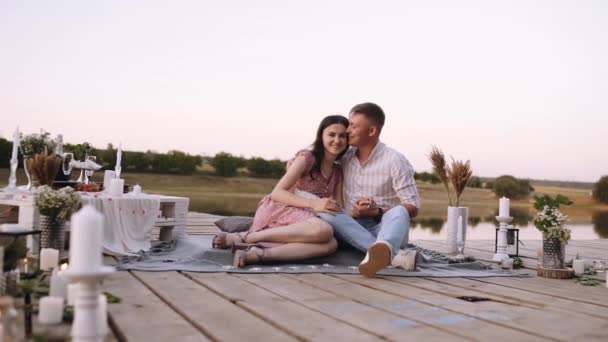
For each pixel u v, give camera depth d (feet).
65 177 13.20
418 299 7.85
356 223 11.03
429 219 42.11
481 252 15.84
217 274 9.49
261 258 10.39
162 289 7.86
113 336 5.38
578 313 7.23
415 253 10.57
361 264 9.61
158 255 11.57
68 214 10.24
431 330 6.04
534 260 14.11
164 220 13.70
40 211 10.01
